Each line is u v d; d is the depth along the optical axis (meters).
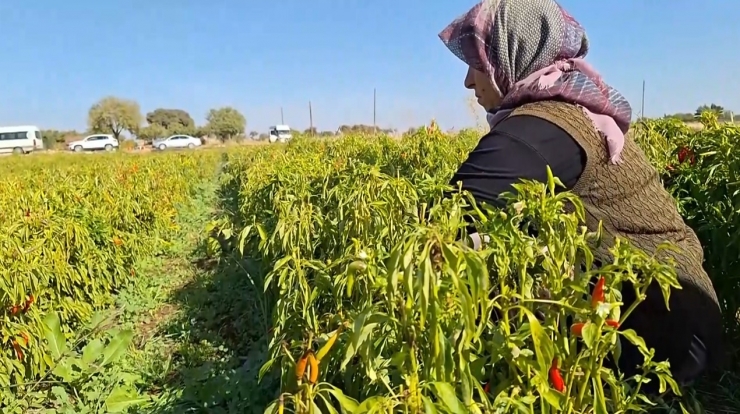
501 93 2.02
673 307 1.92
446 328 1.23
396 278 1.11
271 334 3.27
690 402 2.29
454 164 5.86
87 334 4.28
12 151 49.31
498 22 1.92
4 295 3.48
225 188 15.29
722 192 3.19
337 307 1.64
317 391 1.22
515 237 1.38
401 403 1.17
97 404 3.48
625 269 1.38
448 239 1.17
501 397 1.31
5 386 3.47
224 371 3.69
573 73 1.87
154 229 8.19
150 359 4.13
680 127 6.26
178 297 5.73
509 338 1.33
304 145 14.20
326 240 2.74
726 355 3.03
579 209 1.49
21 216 5.05
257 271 4.89
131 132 76.56
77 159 26.72
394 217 2.02
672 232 2.00
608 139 1.78
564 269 1.44
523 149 1.72
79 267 4.84
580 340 1.54
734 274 3.07
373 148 8.99
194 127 86.31
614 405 1.52
